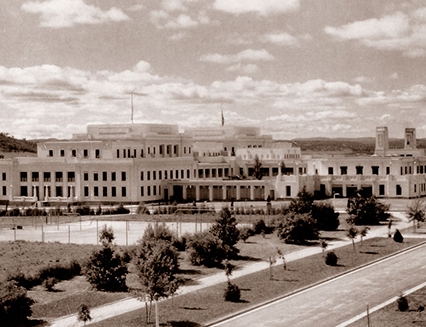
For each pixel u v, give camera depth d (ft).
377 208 449.89
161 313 223.51
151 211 530.68
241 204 569.64
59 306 233.14
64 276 283.18
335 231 417.08
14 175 604.49
